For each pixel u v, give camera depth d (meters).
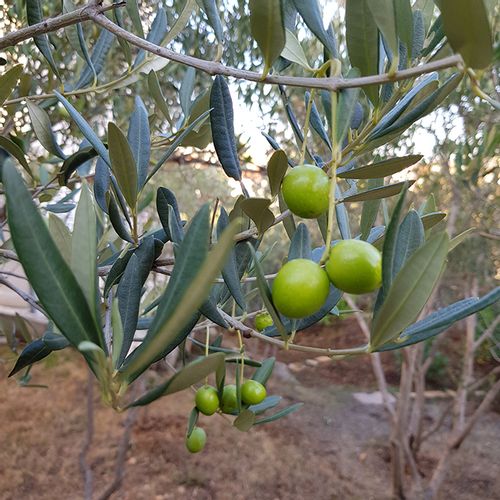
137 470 1.05
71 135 0.59
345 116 0.18
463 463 1.17
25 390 1.30
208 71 0.20
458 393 0.95
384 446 1.25
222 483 1.04
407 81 0.21
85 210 0.15
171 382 0.14
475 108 0.73
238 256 0.25
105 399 0.15
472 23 0.14
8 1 0.55
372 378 1.71
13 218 0.12
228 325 0.23
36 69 0.57
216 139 0.23
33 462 1.02
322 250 0.27
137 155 0.24
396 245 0.19
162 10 0.36
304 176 0.18
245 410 0.23
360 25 0.19
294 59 0.23
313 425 1.34
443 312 0.19
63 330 0.13
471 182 0.76
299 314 0.16
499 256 1.07
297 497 1.02
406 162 0.20
